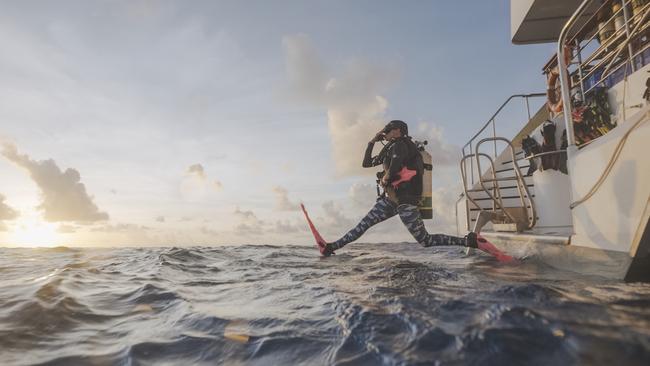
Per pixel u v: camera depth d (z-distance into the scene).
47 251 7.96
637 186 2.57
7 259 5.94
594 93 5.42
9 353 1.57
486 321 1.70
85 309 2.28
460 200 7.52
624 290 2.31
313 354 1.51
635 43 5.07
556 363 1.24
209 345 1.66
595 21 6.94
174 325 1.97
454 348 1.43
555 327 1.55
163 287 2.99
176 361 1.50
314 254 6.48
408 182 4.64
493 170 5.11
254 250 7.44
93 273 3.72
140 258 5.71
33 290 2.69
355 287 2.80
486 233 5.54
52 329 1.90
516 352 1.34
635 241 2.60
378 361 1.38
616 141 2.78
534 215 4.71
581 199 3.24
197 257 5.64
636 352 1.27
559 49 3.51
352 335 1.67
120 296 2.65
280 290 2.88
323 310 2.16
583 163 3.21
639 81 4.68
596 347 1.33
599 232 3.00
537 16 7.57
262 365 1.44
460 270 3.59
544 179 5.70
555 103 7.02
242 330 1.84
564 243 3.49
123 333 1.85
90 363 1.49
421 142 5.01
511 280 2.88
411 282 2.91
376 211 5.20
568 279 2.87
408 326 1.72
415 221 4.60
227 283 3.29
